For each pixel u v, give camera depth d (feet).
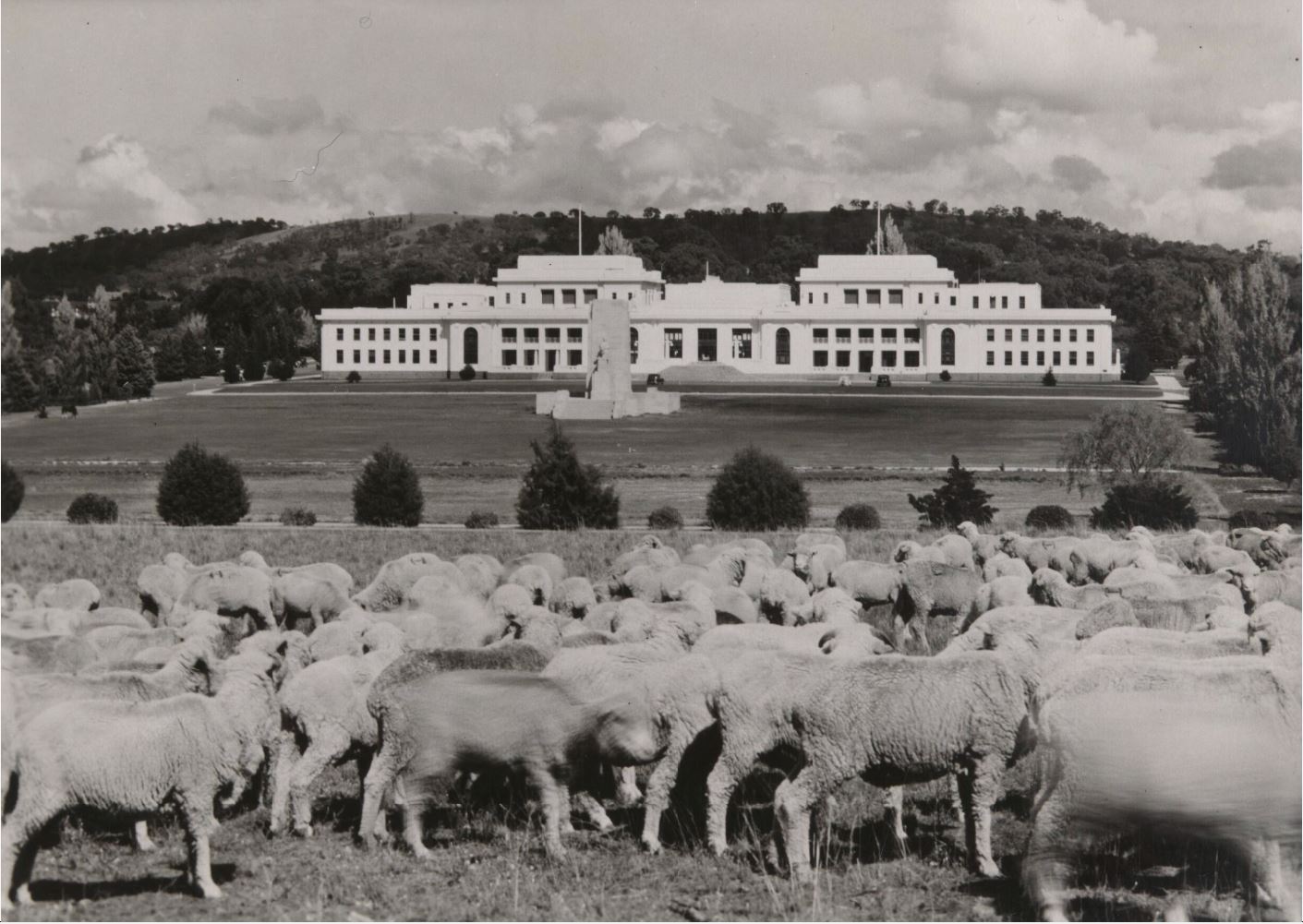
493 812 55.42
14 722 43.80
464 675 51.08
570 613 88.07
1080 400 457.68
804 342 619.26
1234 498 225.35
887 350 618.03
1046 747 43.21
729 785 49.98
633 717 51.34
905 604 90.74
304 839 52.75
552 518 193.67
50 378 489.67
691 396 475.31
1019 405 440.04
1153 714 42.32
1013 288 626.64
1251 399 266.36
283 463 316.19
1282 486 243.81
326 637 64.54
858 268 641.40
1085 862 48.08
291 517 211.00
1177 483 223.92
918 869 48.49
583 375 606.55
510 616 74.49
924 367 614.34
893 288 640.99
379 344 632.38
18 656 60.23
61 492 268.41
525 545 159.12
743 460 196.34
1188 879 46.65
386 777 50.93
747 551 99.55
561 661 53.67
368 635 63.52
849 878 47.39
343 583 98.02
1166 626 69.77
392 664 51.72
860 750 47.78
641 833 53.01
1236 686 42.88
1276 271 284.61
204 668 53.26
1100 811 42.24
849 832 53.62
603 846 51.39
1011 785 60.03
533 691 50.67
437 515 229.86
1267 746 42.04
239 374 571.69
